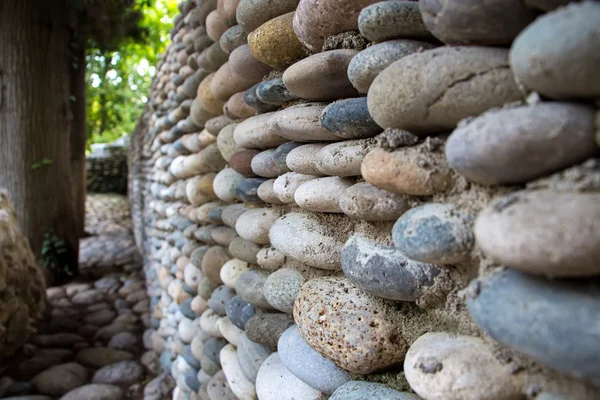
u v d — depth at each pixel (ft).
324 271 3.75
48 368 9.26
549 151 1.83
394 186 2.58
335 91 3.51
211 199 7.14
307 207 3.60
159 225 11.48
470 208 2.34
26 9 14.75
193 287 7.35
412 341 2.89
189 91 7.91
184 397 7.57
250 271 5.03
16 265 10.19
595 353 1.62
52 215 15.92
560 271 1.70
